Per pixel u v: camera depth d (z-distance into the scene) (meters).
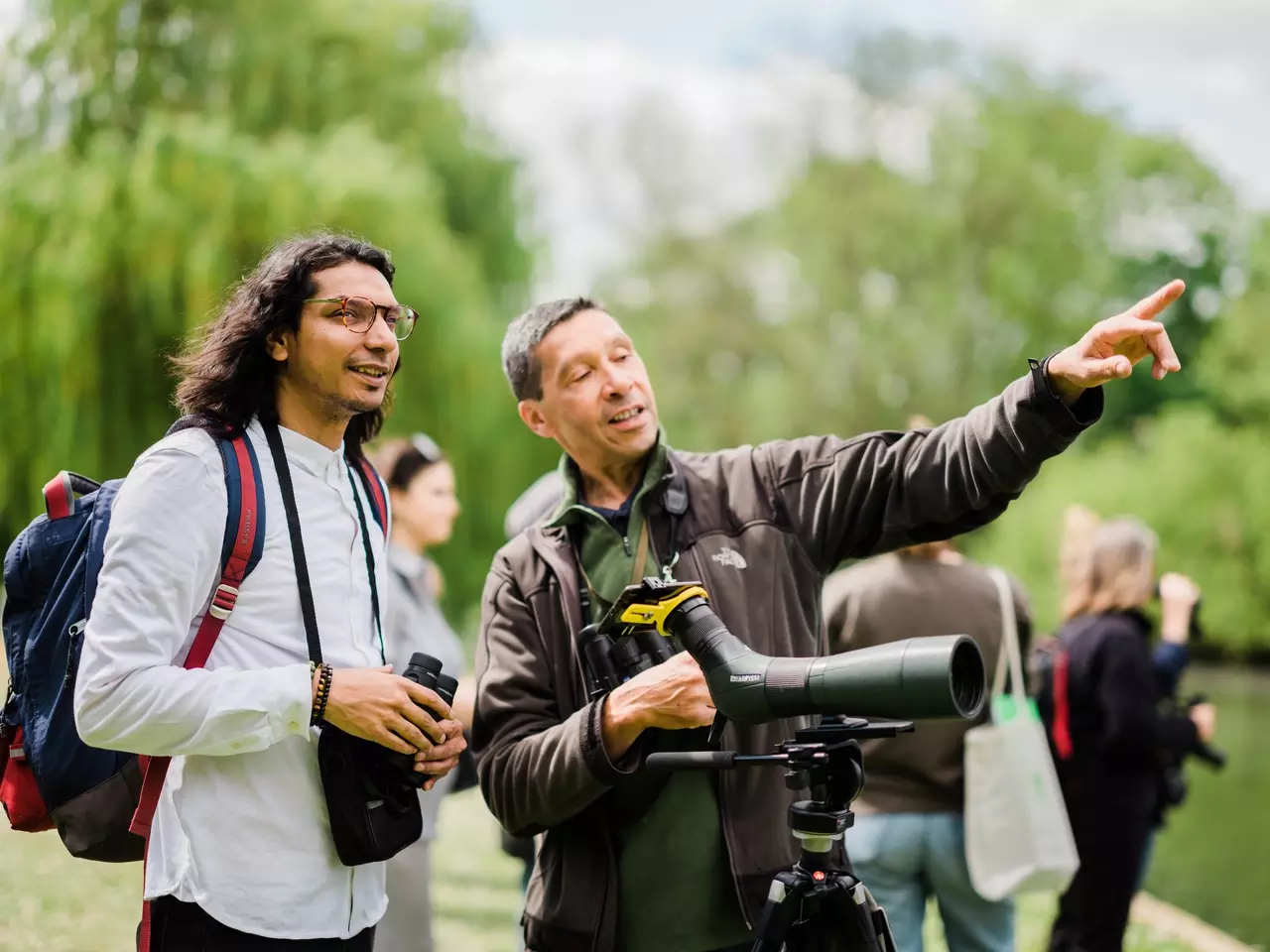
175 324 11.53
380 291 2.61
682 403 37.38
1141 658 4.78
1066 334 35.62
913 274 36.28
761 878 2.73
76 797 2.44
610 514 3.02
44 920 4.89
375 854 2.46
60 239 11.60
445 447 13.86
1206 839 12.18
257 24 14.80
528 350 3.08
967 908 4.30
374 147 14.09
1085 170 38.41
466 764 4.50
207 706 2.27
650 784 2.76
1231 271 43.09
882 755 4.26
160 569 2.32
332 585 2.57
